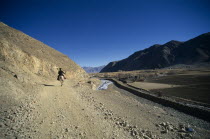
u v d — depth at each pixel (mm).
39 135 5828
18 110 7785
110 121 10164
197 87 36062
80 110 10453
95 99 18344
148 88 43438
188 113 20203
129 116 14453
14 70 15844
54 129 6668
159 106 25047
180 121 15828
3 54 18016
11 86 10703
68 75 39812
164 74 99188
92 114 10250
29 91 12422
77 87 24047
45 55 36219
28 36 41500
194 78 55875
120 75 139750
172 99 26328
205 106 20703
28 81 15531
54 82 24062
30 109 8438
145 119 14508
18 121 6559
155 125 13000
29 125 6492
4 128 5590
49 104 10352
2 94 8867
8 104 8117
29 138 5395
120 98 25375
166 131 11445
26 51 26250
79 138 6324
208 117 17406
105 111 13164
